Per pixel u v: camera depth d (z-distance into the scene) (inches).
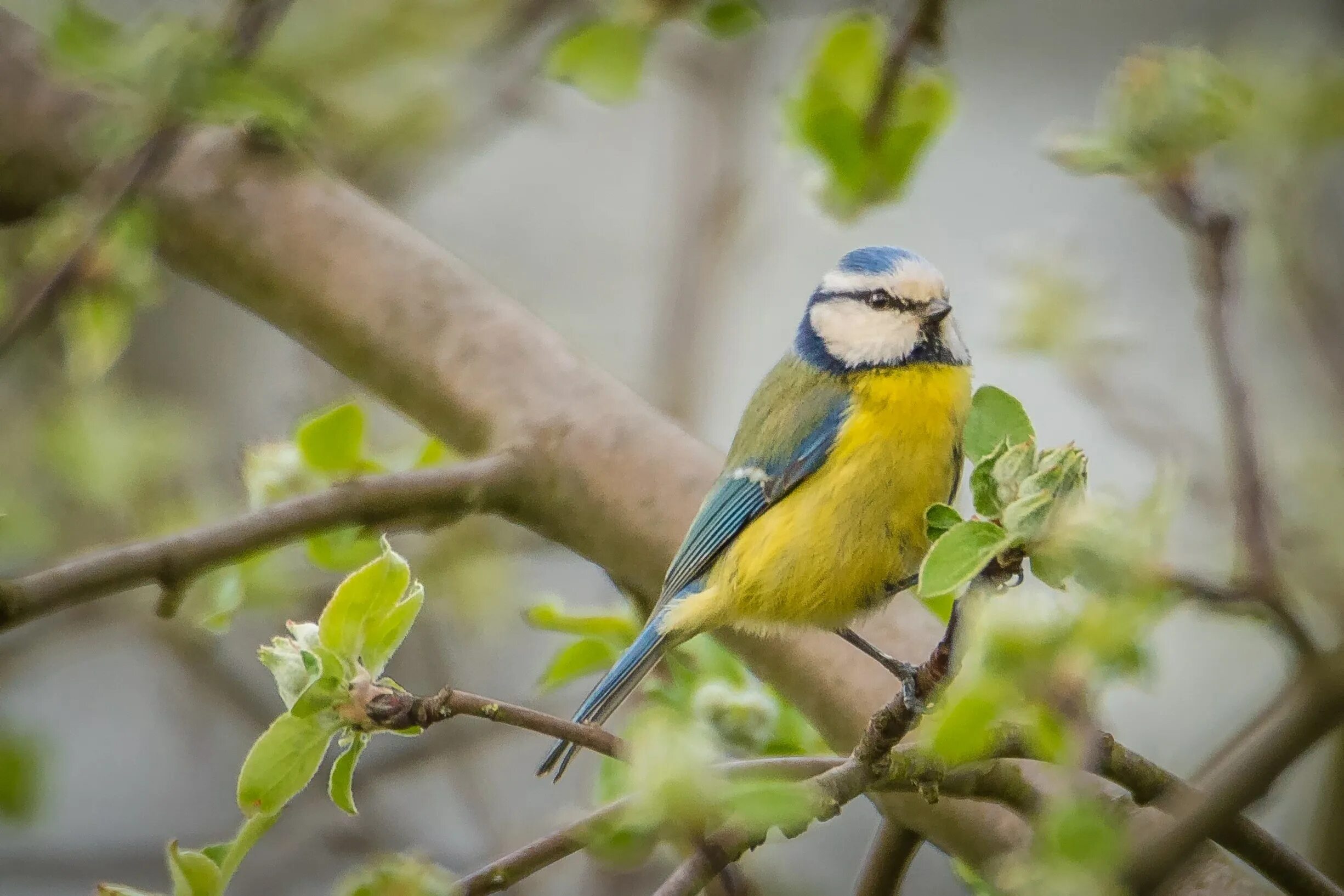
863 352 330.0
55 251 314.8
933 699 199.3
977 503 173.2
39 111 362.3
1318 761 360.8
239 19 303.7
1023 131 551.5
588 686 494.9
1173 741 391.5
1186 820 165.9
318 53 367.6
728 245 500.7
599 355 557.0
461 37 392.8
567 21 360.8
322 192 350.3
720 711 277.1
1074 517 163.5
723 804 175.2
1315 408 353.1
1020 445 172.6
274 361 565.6
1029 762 246.8
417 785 495.2
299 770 201.5
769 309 569.9
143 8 394.3
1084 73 548.4
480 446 327.3
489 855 438.9
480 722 463.2
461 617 462.6
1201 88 223.8
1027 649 164.6
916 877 465.4
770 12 341.7
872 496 316.5
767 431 326.0
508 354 331.6
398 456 338.3
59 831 521.3
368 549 293.9
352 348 340.8
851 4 328.2
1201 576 161.8
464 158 427.8
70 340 325.7
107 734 548.1
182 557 243.9
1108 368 361.4
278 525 257.9
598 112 602.9
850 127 297.9
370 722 201.3
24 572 395.9
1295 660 160.7
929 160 542.6
